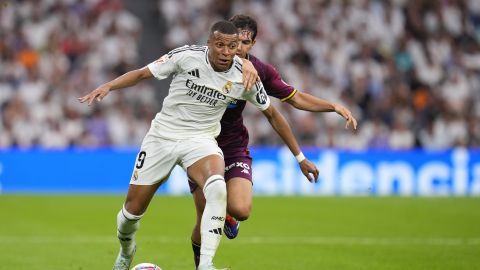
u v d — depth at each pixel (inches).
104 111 2436.0
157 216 1704.0
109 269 1085.8
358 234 1477.6
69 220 1630.2
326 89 2637.8
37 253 1215.6
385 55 2770.7
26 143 2352.4
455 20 2950.3
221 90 864.3
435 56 2822.3
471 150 2320.4
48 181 2154.3
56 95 2431.1
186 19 2763.3
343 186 2235.5
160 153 878.4
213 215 830.5
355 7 2878.9
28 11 2642.7
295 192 2213.3
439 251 1275.8
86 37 2625.5
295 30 2783.0
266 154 2203.5
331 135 2481.5
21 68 2495.1
